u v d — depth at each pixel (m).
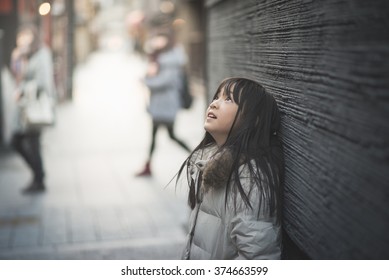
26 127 6.62
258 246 1.86
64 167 8.44
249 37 2.52
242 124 1.96
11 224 5.65
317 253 1.57
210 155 2.15
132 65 46.31
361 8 1.26
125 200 6.60
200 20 20.53
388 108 1.12
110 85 25.81
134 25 56.44
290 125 1.86
